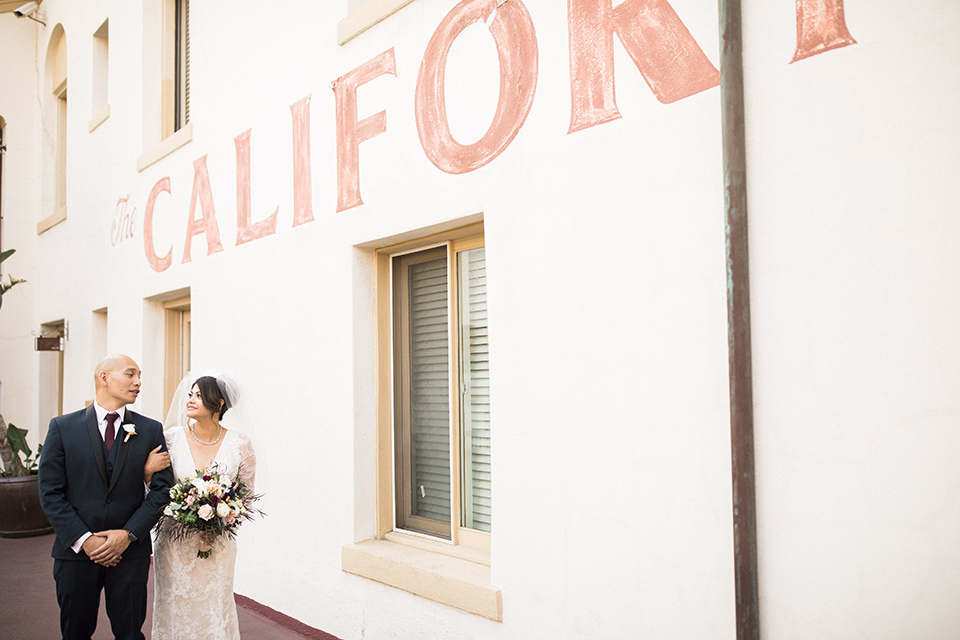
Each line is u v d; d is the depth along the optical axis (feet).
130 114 24.49
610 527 9.54
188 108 23.70
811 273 7.79
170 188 21.47
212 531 11.26
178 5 24.43
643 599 9.13
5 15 35.29
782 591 7.84
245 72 17.97
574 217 10.16
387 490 14.61
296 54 16.17
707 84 8.80
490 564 11.94
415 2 13.03
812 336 7.75
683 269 8.93
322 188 15.24
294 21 16.29
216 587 11.60
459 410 13.28
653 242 9.24
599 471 9.70
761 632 7.95
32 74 35.91
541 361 10.50
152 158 22.31
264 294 16.94
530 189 10.78
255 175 17.47
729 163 8.16
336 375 14.67
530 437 10.60
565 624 10.03
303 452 15.44
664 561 8.93
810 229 7.80
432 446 13.98
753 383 8.13
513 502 10.82
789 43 8.02
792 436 7.84
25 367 34.76
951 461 6.86
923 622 6.95
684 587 8.72
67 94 30.71
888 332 7.27
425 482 14.12
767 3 8.19
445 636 11.80
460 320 13.35
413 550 13.51
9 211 34.86
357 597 13.76
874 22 7.46
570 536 10.02
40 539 25.41
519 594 10.66
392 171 13.44
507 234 11.09
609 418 9.61
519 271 10.89
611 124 9.76
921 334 7.08
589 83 10.04
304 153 15.81
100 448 11.27
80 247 28.76
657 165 9.24
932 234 7.06
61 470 11.09
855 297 7.48
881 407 7.28
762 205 8.16
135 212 23.70
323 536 14.76
